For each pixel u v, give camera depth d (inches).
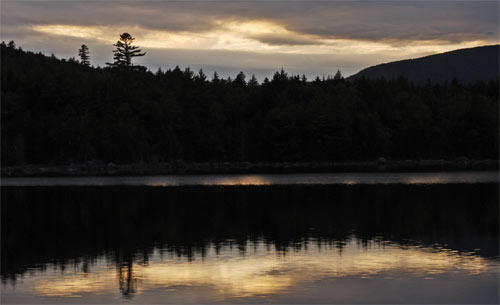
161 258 1535.4
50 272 1400.1
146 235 1895.9
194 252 1603.1
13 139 6609.3
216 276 1336.1
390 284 1242.6
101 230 2014.0
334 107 7455.7
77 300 1175.6
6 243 1787.6
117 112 7140.8
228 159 7628.0
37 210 2613.2
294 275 1330.0
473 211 2351.1
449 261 1438.2
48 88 7239.2
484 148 7701.8
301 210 2474.2
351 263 1434.5
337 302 1131.3
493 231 1868.8
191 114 7849.4
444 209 2428.6
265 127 7480.3
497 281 1251.8
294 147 7214.6
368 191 3304.6
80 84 7593.5
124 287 1261.1
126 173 5684.1
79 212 2524.6
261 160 7450.8
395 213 2326.5
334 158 7253.9
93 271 1405.0
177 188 3725.4
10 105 6978.4
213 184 4055.1
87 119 6884.8
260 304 1128.2
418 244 1664.6
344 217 2235.5
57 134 6692.9
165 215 2384.4
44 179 4835.1
